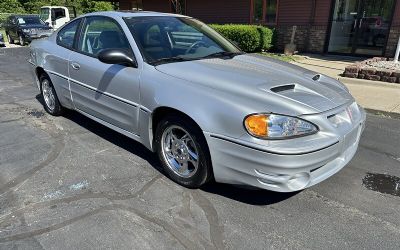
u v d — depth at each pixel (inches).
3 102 245.6
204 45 161.3
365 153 166.2
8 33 761.0
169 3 684.7
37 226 107.5
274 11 535.2
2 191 127.0
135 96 137.6
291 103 109.7
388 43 429.7
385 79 288.7
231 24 557.3
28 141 172.7
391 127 203.3
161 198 123.6
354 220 113.5
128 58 138.6
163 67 133.2
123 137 178.4
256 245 100.9
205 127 113.7
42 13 859.4
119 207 117.8
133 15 158.6
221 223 110.4
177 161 132.5
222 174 115.9
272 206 120.0
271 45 522.6
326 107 115.1
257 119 105.0
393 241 103.7
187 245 100.0
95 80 157.3
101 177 137.7
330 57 461.1
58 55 184.5
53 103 207.2
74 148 164.6
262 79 123.7
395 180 140.6
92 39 166.2
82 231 105.4
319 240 103.7
